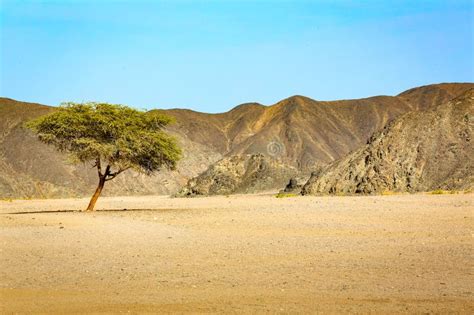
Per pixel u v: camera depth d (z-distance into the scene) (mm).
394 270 21438
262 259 24406
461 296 17422
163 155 60094
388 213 47625
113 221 44219
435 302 16766
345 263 23078
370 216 45031
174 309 16312
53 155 199625
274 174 152375
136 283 19844
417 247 27016
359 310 15984
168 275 21141
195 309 16281
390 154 116062
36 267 23047
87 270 22312
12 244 29812
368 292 18047
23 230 36906
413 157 114438
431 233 32531
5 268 22875
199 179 153250
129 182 196875
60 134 58781
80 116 57812
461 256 24234
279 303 16828
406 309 16047
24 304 17094
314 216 46094
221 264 23328
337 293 17969
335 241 29875
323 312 15805
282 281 19812
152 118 59750
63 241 30953
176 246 28703
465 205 55625
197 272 21672
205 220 44562
